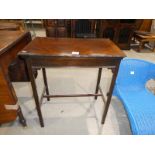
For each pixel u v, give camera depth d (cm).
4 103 129
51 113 173
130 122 133
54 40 144
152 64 179
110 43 141
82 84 232
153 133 123
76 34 369
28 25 554
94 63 116
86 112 176
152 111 143
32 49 116
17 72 215
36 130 151
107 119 166
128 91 176
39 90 212
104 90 215
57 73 262
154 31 421
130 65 182
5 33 166
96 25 367
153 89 214
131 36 377
